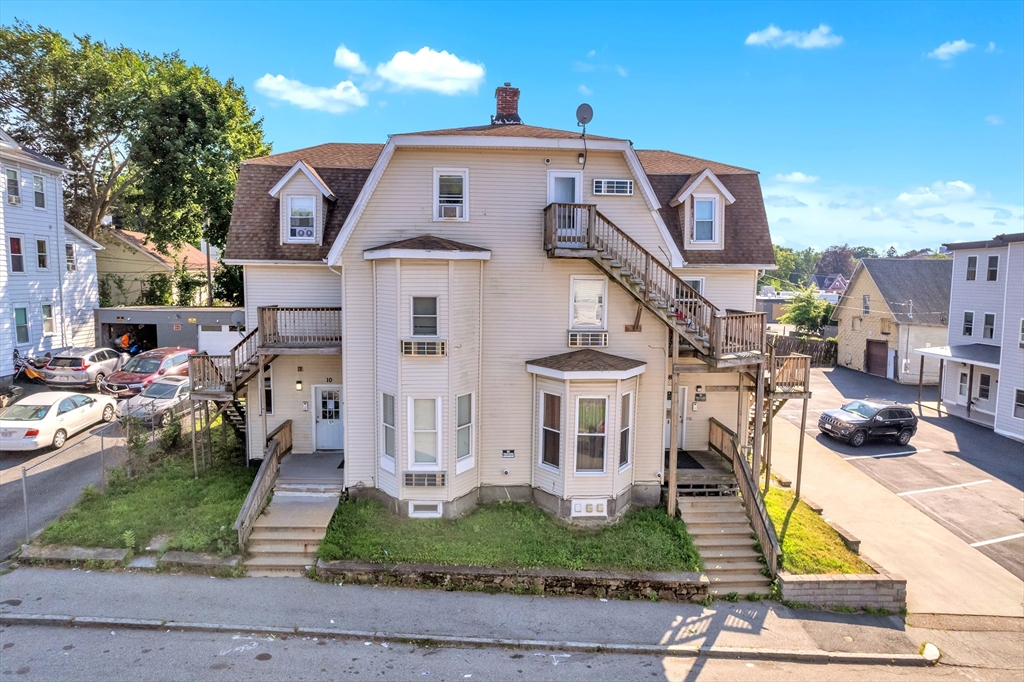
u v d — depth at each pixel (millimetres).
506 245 14508
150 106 33094
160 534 12758
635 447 15078
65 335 28500
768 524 13352
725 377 17203
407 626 10727
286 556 12492
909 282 38094
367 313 14305
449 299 13430
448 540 13008
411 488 13836
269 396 16703
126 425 15570
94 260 30766
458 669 9719
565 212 14141
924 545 15461
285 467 15594
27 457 17203
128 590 11188
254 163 17188
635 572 12445
